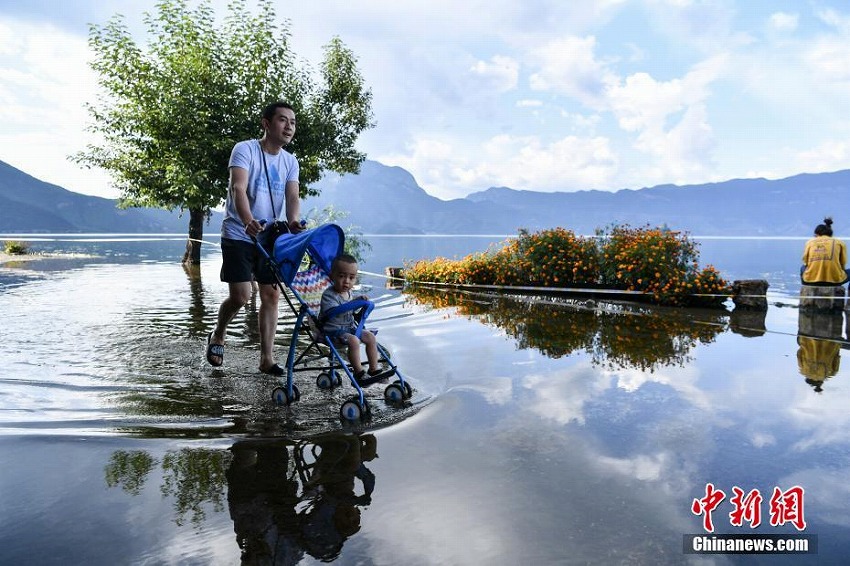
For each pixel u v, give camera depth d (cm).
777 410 386
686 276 1009
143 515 231
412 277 1384
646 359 548
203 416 367
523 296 1096
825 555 206
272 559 199
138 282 1218
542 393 424
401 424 352
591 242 1184
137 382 448
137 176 1755
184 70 1620
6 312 797
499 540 212
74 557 199
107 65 1659
